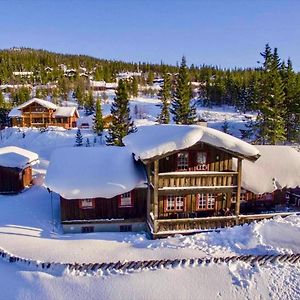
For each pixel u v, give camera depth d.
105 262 20.73
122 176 26.75
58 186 25.73
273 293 18.00
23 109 80.44
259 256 19.95
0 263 20.73
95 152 30.81
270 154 30.25
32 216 28.94
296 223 24.47
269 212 28.23
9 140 67.94
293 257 20.09
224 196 26.92
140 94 139.88
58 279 19.05
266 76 59.03
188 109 66.44
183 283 18.62
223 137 24.17
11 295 18.27
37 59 197.50
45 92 128.38
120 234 25.77
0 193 35.25
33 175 43.22
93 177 26.67
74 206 26.22
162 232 24.55
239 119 85.44
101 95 128.75
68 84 139.25
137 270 19.53
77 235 25.48
